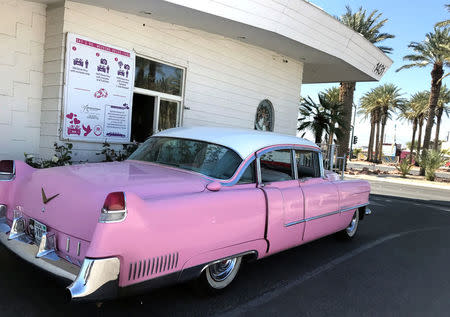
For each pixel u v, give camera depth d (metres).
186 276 2.77
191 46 8.20
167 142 3.98
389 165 47.47
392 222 7.99
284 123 11.67
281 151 4.01
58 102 5.89
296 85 11.87
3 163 3.36
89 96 6.25
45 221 2.79
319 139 15.05
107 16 6.38
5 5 5.62
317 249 5.32
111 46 6.48
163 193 2.83
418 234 6.94
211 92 8.91
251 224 3.29
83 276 2.21
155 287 2.58
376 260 5.01
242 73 9.71
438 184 21.69
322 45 9.40
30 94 6.02
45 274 2.56
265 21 7.61
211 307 3.12
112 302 3.01
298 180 4.22
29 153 6.12
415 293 3.92
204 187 3.13
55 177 3.04
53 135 5.98
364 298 3.68
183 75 8.18
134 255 2.38
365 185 5.68
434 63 26.31
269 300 3.41
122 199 2.33
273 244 3.63
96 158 6.57
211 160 3.52
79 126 6.18
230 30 8.02
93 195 2.61
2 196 3.28
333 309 3.37
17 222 3.04
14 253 2.82
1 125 5.77
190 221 2.72
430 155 25.02
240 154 3.52
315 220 4.31
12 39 5.74
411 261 5.09
